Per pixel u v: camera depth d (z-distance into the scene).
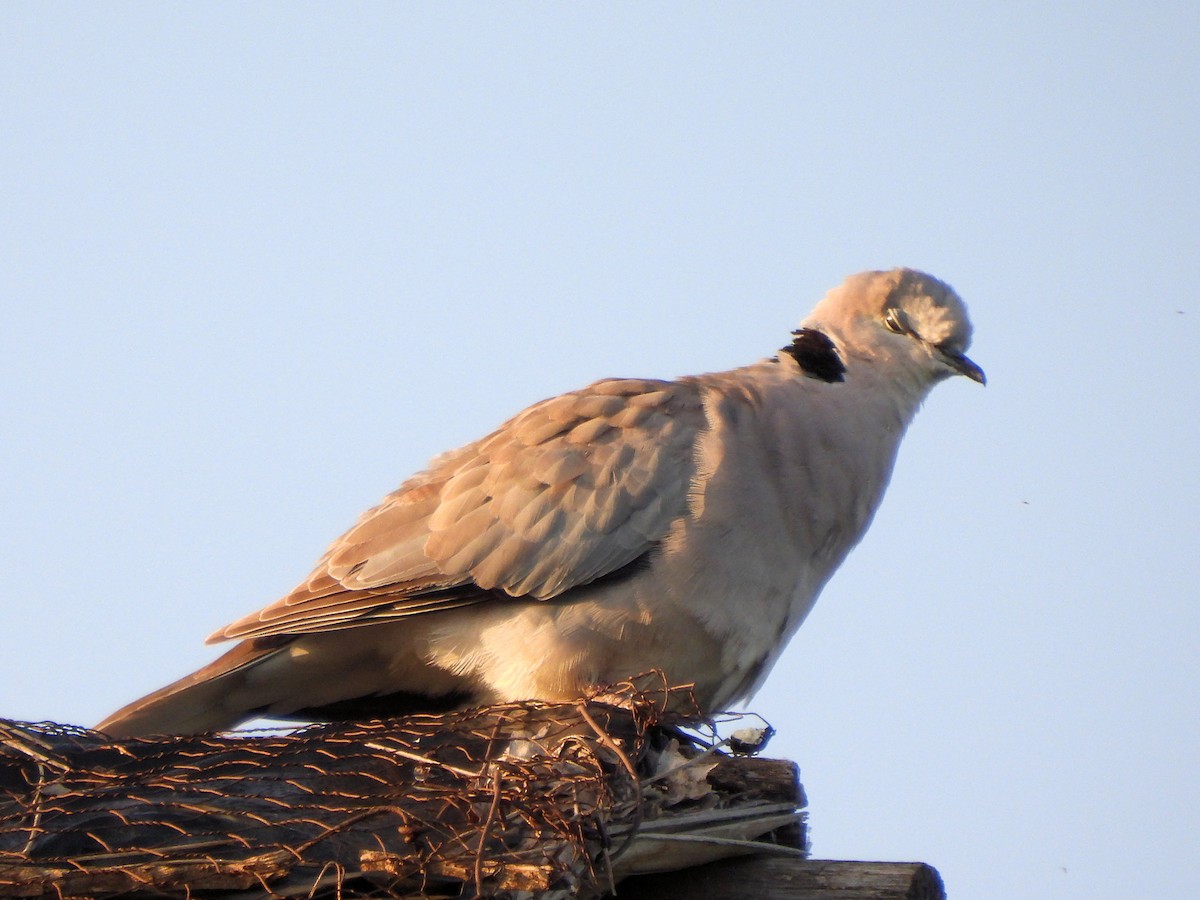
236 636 12.01
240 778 9.31
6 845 8.70
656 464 12.05
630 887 9.48
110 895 8.23
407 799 8.70
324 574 12.14
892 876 9.24
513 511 11.99
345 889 8.18
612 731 9.52
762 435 12.41
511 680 11.97
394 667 12.34
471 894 7.98
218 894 8.28
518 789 8.30
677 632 11.88
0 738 10.25
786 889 9.29
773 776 9.75
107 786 9.42
